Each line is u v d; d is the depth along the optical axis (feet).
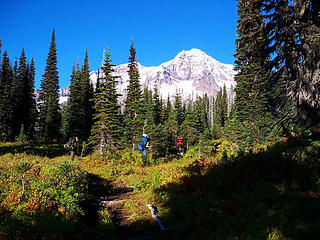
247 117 82.28
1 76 151.94
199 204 19.17
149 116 135.54
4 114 145.48
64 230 15.61
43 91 160.35
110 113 87.25
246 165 25.63
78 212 19.79
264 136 34.99
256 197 18.42
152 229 17.94
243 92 88.43
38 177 25.93
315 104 27.55
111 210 23.48
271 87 34.09
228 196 19.77
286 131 30.78
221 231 15.14
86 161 52.90
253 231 14.61
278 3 30.73
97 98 89.40
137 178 37.47
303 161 22.77
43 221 15.60
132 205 24.11
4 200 18.60
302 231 13.91
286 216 15.74
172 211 20.13
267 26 33.01
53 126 146.82
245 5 34.65
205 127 191.01
